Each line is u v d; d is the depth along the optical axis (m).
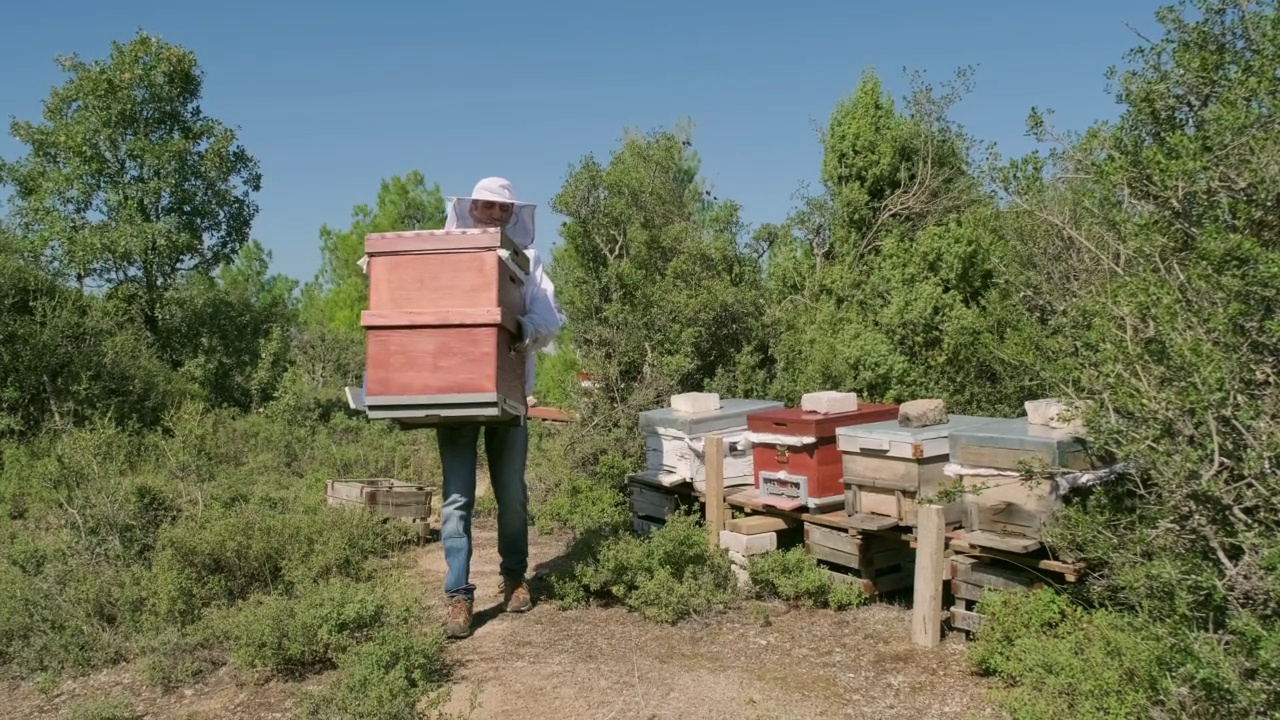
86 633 5.28
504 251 4.28
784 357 9.59
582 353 9.90
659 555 5.39
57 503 7.35
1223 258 3.79
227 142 20.25
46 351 14.38
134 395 15.43
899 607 5.23
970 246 8.85
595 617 5.22
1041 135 6.02
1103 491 4.24
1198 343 3.62
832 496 5.48
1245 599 3.45
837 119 15.55
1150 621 3.59
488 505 8.87
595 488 8.02
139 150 19.08
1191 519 3.71
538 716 3.91
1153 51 5.52
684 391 9.63
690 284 10.23
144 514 6.80
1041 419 4.68
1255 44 5.13
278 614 4.78
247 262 36.78
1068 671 3.60
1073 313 5.19
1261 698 3.01
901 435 4.84
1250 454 3.41
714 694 4.08
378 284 4.33
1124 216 5.01
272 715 4.17
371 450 12.59
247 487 9.18
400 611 4.88
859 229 14.96
